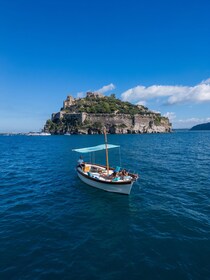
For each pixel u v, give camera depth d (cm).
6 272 908
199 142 8088
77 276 877
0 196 1914
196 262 954
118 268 924
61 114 18675
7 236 1205
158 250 1051
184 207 1587
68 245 1107
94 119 17412
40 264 958
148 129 18812
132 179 1823
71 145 7581
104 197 1852
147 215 1461
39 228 1297
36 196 1908
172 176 2562
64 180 2464
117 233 1226
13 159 4325
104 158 4266
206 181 2302
